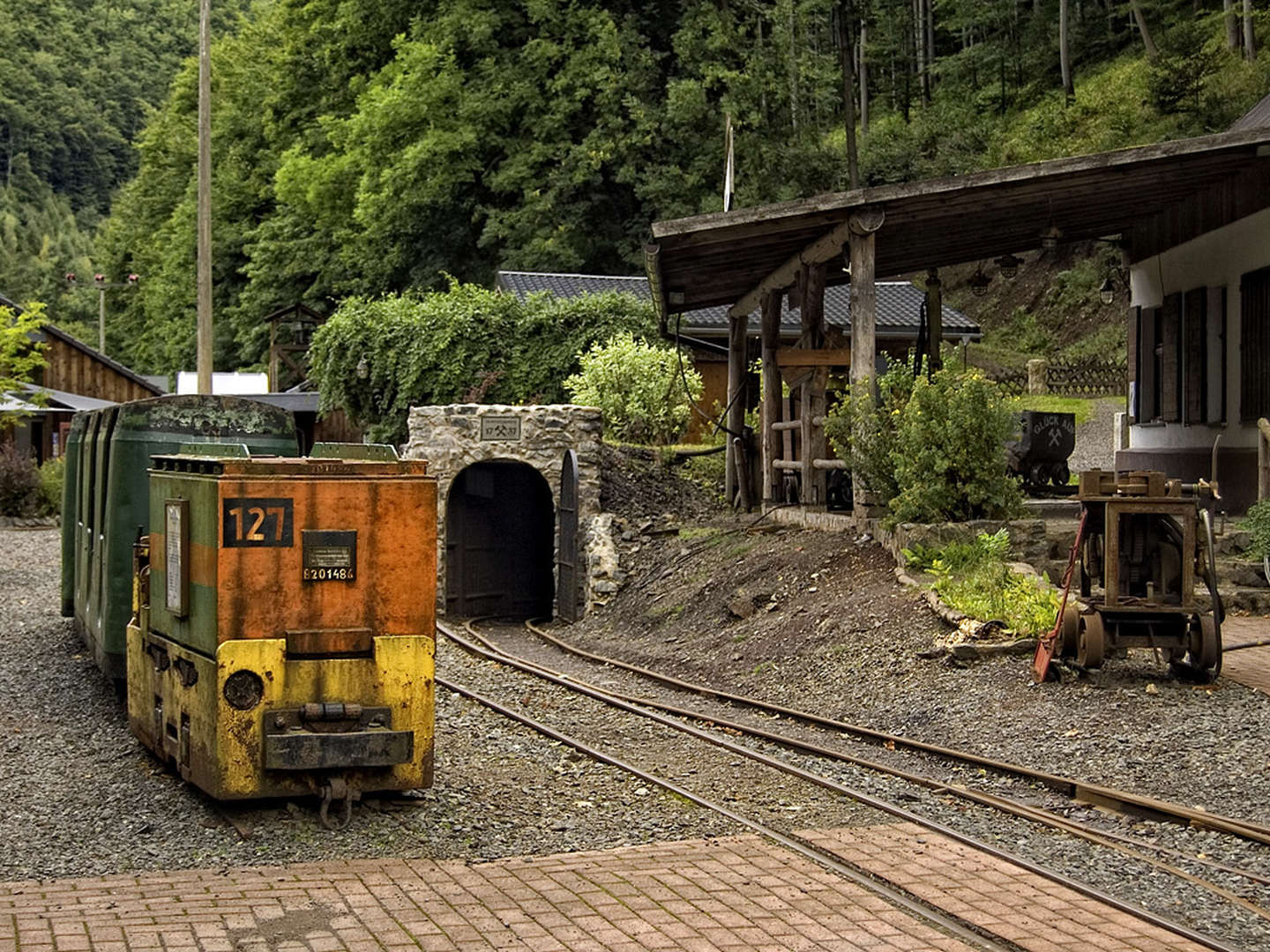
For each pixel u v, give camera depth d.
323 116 48.28
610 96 42.47
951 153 47.78
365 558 8.12
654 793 8.88
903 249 19.14
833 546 16.86
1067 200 17.69
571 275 35.56
